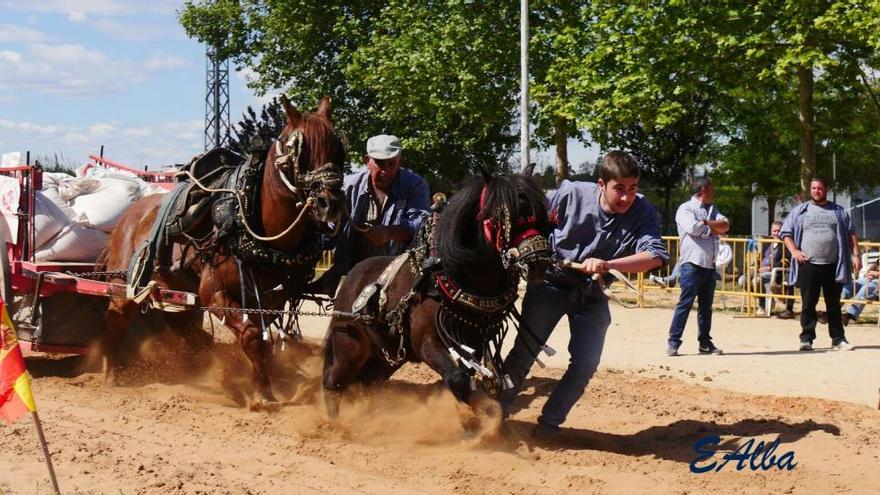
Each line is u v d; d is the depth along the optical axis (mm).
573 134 23375
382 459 6781
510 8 22328
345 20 27156
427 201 8344
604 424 8023
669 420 8133
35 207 9984
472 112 22875
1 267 9328
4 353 5402
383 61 23469
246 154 8945
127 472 6234
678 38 17141
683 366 11031
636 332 14055
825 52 17047
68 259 10180
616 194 6734
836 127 19484
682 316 11797
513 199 6125
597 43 19125
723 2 17047
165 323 10406
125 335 10250
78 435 7293
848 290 15328
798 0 16016
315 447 7082
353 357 7473
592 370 7191
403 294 6895
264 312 7840
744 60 17328
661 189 27625
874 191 31141
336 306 7641
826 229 12039
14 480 6027
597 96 19125
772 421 7855
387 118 24906
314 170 7590
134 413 8305
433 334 6750
